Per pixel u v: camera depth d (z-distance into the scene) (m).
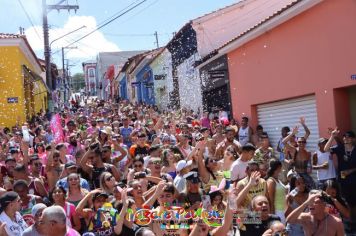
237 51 16.30
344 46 10.20
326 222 6.23
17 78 21.33
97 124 15.17
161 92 30.56
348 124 10.72
